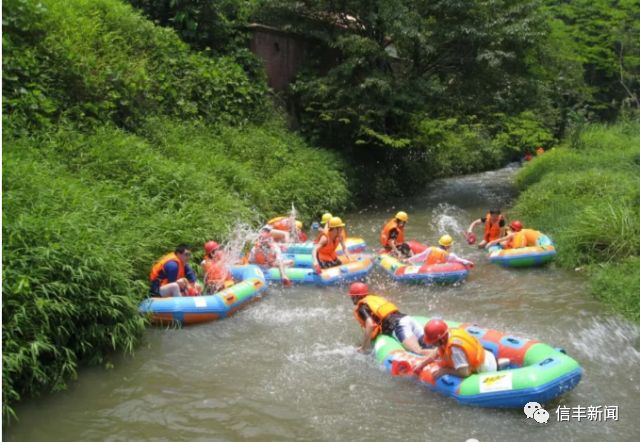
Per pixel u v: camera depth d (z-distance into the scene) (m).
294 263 9.80
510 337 5.95
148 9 15.60
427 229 13.53
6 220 6.30
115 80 11.35
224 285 8.41
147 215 8.93
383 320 6.46
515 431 4.96
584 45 25.77
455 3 15.57
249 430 5.06
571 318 7.51
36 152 8.86
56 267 6.03
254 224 11.31
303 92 17.03
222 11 16.20
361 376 6.01
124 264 6.89
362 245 11.13
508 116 18.41
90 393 5.66
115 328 6.36
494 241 10.87
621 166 14.71
